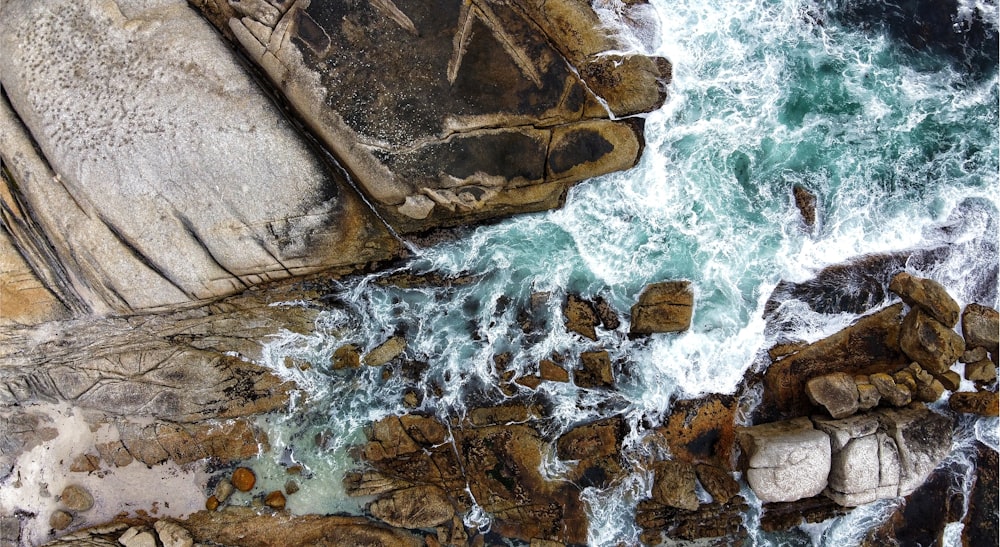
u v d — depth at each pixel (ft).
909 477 24.72
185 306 25.16
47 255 24.30
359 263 25.59
